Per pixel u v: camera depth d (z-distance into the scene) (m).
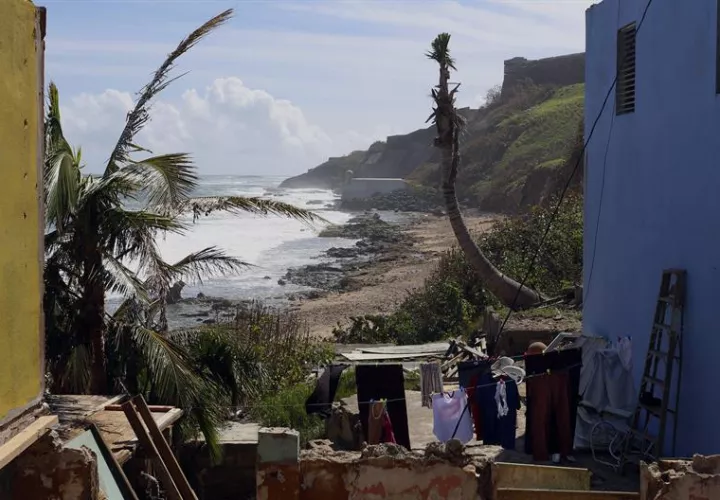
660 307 10.60
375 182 96.69
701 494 7.18
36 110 6.98
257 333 17.05
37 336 6.97
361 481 7.54
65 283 10.81
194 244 55.47
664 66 11.00
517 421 12.38
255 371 12.91
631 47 12.31
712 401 9.73
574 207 26.91
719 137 9.68
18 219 6.60
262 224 71.69
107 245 10.55
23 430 6.72
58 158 9.97
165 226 10.80
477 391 10.04
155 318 12.30
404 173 115.44
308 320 30.06
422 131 118.25
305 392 14.03
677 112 10.65
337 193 128.25
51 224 10.09
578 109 83.75
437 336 21.59
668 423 10.57
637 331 11.66
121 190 10.45
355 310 32.03
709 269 9.87
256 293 37.78
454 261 26.36
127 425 9.23
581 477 8.69
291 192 134.38
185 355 11.22
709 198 9.89
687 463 7.42
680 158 10.56
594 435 10.96
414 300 24.62
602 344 12.12
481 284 24.41
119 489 8.09
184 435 12.20
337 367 11.27
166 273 10.84
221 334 12.81
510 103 99.69
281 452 7.51
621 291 12.27
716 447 9.59
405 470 7.52
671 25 10.80
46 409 7.25
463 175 88.25
